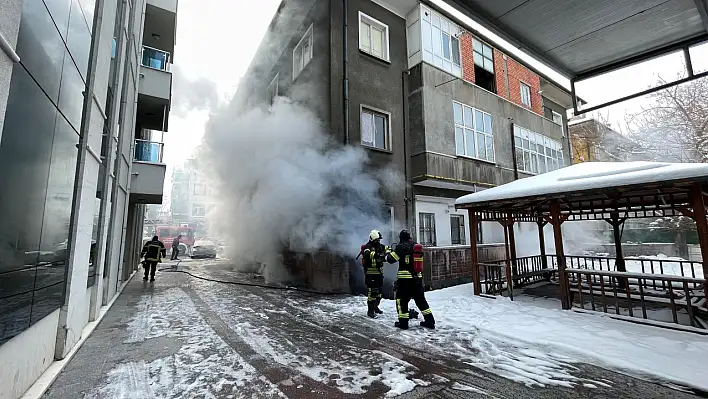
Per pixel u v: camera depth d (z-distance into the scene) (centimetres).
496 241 1244
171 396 299
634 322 502
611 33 375
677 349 394
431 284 862
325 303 721
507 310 607
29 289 297
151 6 1067
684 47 384
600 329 477
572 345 415
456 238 1106
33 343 313
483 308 627
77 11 391
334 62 895
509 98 1313
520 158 1284
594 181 525
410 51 1059
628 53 412
